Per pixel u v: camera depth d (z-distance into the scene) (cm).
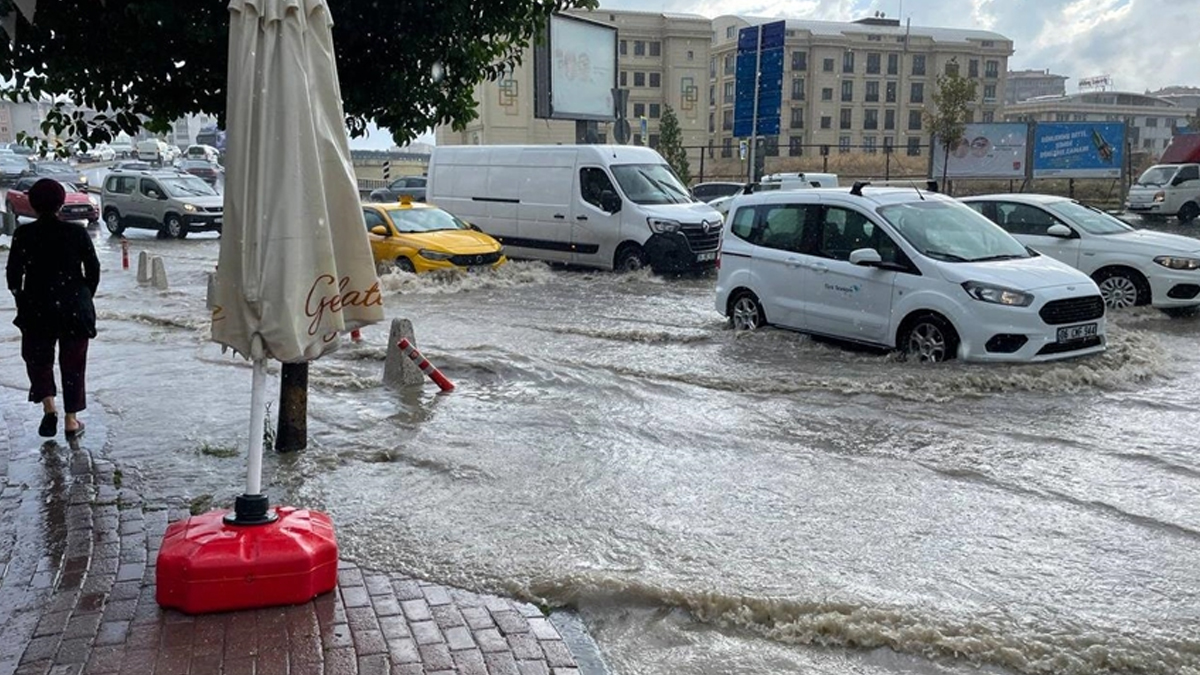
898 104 8944
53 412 730
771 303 1155
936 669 419
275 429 768
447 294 1648
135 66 662
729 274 1212
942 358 977
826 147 4800
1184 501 621
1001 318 938
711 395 904
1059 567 520
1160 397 876
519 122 6256
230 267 446
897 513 602
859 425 798
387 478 667
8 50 630
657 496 633
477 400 895
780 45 2989
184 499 602
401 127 783
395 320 957
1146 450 725
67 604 448
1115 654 425
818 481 664
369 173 6094
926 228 1045
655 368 1017
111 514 570
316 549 461
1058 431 774
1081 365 940
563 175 1962
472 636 430
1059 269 1002
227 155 440
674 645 443
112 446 719
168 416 814
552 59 2672
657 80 8131
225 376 987
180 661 396
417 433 779
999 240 1066
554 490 645
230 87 438
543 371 1006
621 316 1399
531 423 813
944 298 968
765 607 468
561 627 453
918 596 484
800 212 1137
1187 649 430
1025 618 460
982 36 9212
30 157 5303
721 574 509
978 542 555
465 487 650
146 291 1744
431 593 476
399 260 1778
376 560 519
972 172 3838
